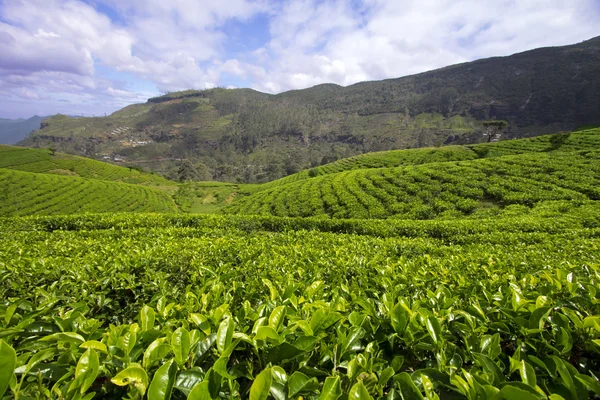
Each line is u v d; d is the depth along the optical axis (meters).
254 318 2.30
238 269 5.15
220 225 16.41
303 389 1.58
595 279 3.33
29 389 1.60
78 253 7.65
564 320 2.14
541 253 8.65
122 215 17.38
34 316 2.44
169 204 72.31
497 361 2.04
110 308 4.34
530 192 24.45
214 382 1.52
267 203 40.41
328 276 4.84
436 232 14.65
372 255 7.91
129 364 1.64
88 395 1.51
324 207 32.91
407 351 2.20
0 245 8.80
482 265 5.42
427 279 4.08
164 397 1.47
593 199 21.94
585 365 2.00
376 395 1.77
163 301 2.79
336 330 2.19
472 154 54.97
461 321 2.54
